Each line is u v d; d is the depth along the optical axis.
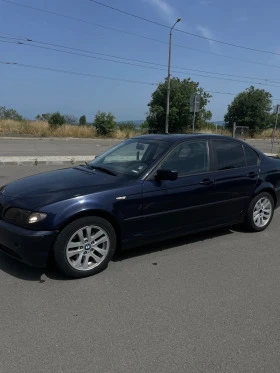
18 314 3.22
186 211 4.71
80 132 31.66
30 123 31.16
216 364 2.63
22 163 12.24
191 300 3.55
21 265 4.21
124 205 4.12
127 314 3.27
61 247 3.76
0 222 3.89
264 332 3.05
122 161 4.85
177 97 37.12
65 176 4.52
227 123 45.84
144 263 4.41
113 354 2.71
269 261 4.61
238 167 5.38
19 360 2.61
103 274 4.07
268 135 44.06
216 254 4.79
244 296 3.67
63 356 2.67
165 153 4.62
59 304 3.40
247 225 5.65
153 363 2.62
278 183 5.90
